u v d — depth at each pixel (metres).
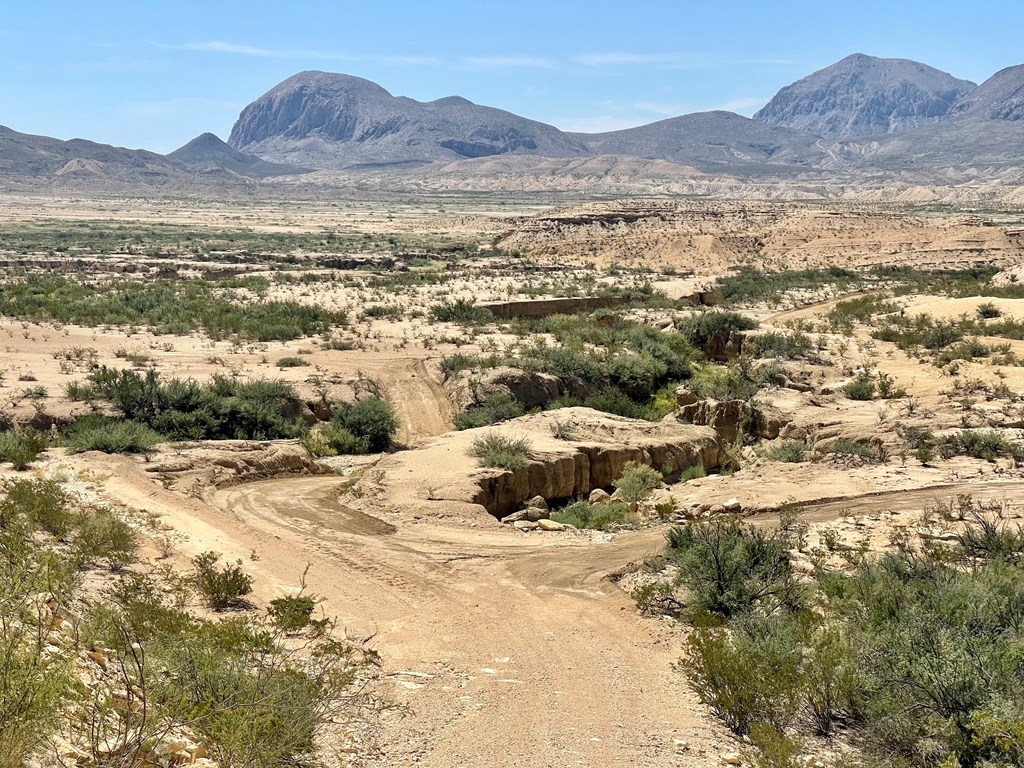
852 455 32.44
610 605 17.66
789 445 36.84
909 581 16.84
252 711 9.02
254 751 8.51
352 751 9.84
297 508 24.78
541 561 20.45
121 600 12.61
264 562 19.17
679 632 16.23
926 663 12.23
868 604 15.85
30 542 14.88
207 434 38.25
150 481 25.78
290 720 9.47
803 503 25.75
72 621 11.07
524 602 17.70
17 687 7.14
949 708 11.60
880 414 38.28
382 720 11.03
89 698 8.25
